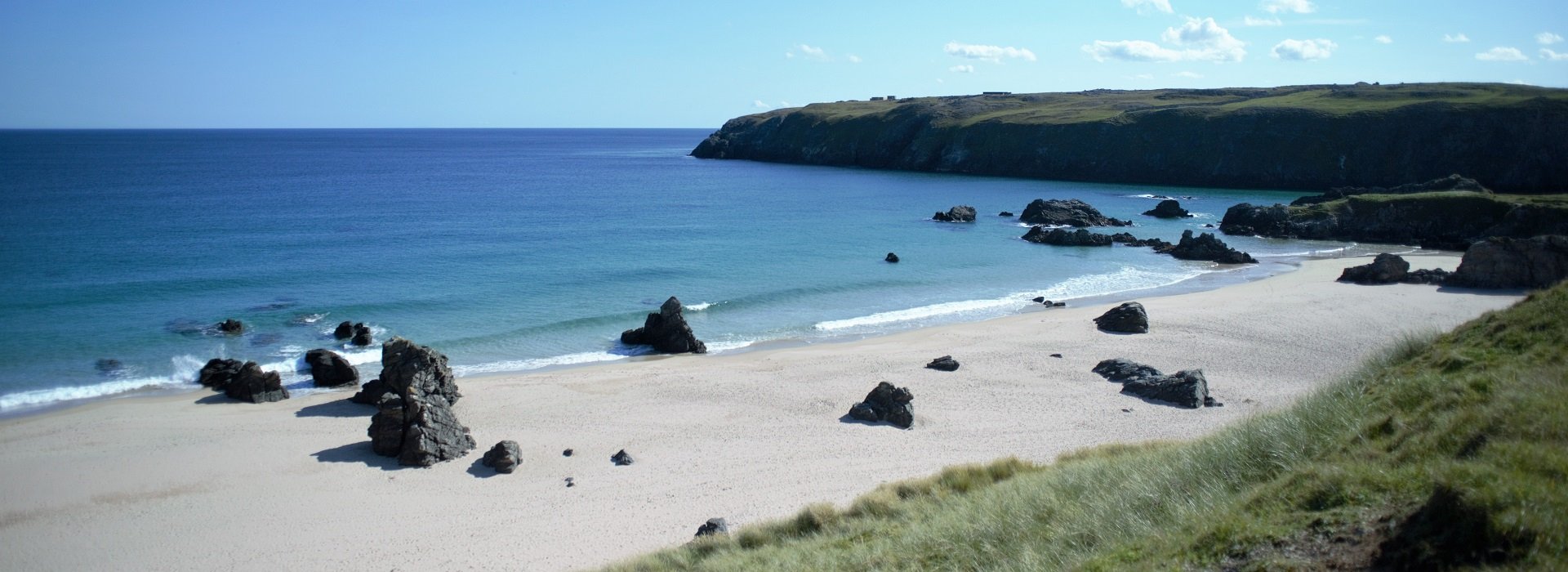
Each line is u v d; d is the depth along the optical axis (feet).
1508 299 168.25
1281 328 147.64
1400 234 272.31
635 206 356.79
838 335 153.69
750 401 112.98
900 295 188.96
